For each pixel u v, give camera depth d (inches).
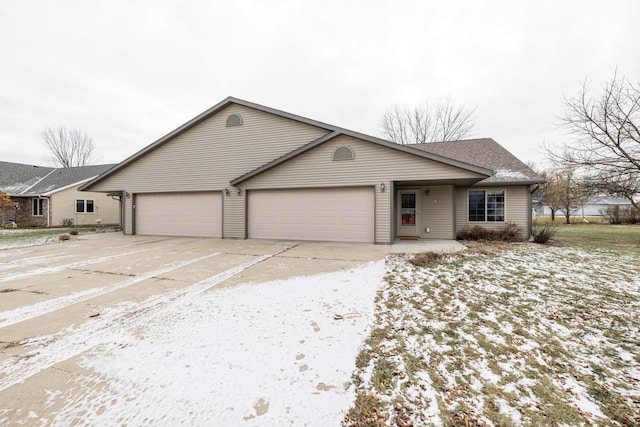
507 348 112.5
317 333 122.5
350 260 265.9
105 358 103.7
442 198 423.5
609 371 98.9
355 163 370.9
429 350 110.0
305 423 73.8
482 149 498.9
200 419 74.7
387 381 91.1
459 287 183.5
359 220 375.6
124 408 78.5
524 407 80.7
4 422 73.3
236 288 184.9
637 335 123.6
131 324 132.0
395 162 355.6
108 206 814.5
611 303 157.5
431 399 83.4
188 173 469.1
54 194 702.5
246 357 104.1
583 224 826.8
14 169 831.7
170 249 340.2
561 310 148.8
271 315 141.3
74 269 239.3
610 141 414.0
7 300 164.9
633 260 261.4
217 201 454.3
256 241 402.6
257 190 424.8
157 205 488.4
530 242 383.9
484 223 423.5
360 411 78.1
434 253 274.2
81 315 142.7
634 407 81.3
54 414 76.1
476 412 78.5
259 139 438.6
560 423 75.3
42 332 124.3
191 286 190.1
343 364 100.0
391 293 172.9
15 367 97.9
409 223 436.1
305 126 420.5
